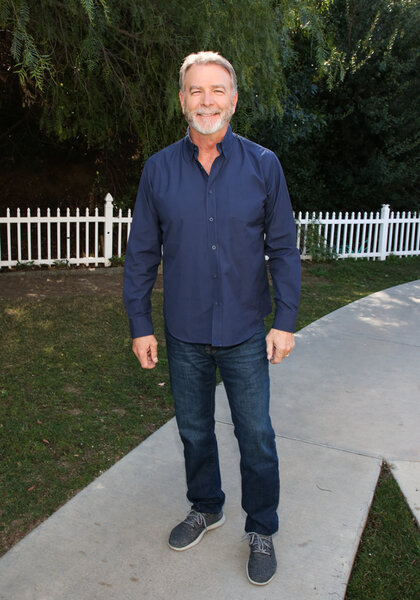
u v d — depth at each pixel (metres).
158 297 7.21
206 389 2.31
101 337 5.36
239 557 2.42
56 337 5.29
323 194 12.67
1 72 7.18
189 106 2.00
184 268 2.13
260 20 5.20
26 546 2.44
